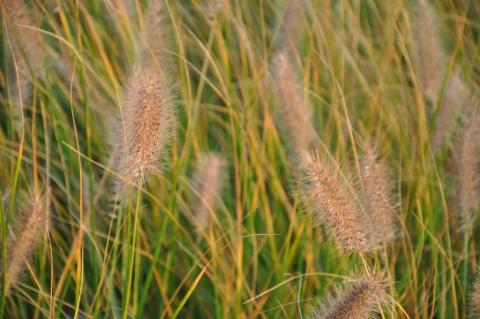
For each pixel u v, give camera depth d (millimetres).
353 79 5305
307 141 4441
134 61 4531
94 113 4539
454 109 4770
